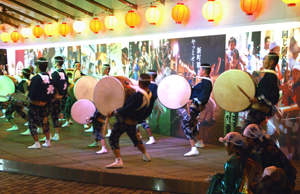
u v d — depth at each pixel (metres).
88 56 10.08
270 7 5.52
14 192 4.24
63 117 9.34
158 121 7.84
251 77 4.88
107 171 4.55
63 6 10.21
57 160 5.17
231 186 3.11
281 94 5.41
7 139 6.97
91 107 6.14
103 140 5.73
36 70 6.41
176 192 4.21
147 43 8.08
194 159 5.33
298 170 4.70
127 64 8.77
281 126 5.42
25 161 5.09
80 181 4.68
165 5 7.42
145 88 4.72
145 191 4.30
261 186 2.93
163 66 7.61
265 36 5.60
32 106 6.04
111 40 9.18
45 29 10.46
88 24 9.62
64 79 6.95
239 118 6.02
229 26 6.15
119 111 4.61
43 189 4.37
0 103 8.84
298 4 5.16
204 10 6.19
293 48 5.21
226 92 5.09
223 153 5.79
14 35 11.99
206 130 6.70
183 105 5.82
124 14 8.49
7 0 11.36
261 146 3.42
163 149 6.09
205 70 5.73
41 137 7.23
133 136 4.98
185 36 7.32
